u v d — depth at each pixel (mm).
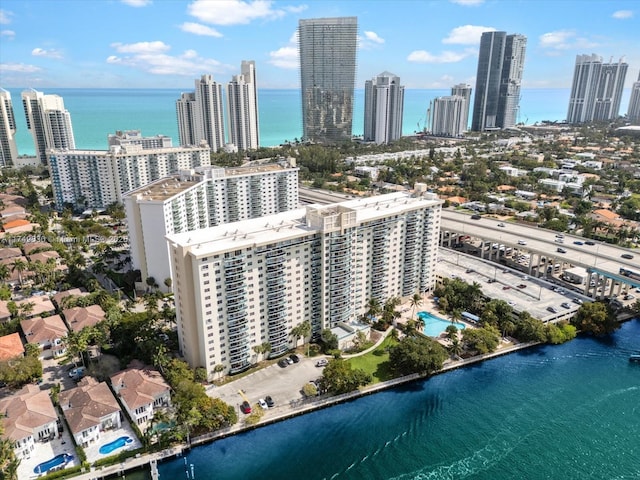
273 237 170125
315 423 150625
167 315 196375
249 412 150500
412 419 153125
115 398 155000
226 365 168750
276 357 179875
